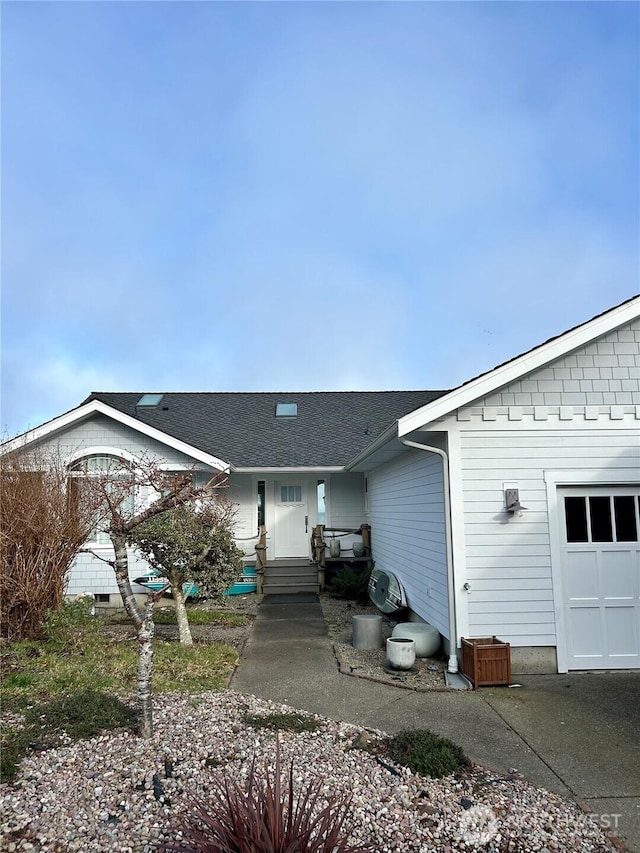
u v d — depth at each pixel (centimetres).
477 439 732
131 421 1194
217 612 1116
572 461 729
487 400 736
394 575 1097
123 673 690
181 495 513
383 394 1933
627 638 715
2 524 858
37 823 347
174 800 369
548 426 733
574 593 719
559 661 702
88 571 1222
